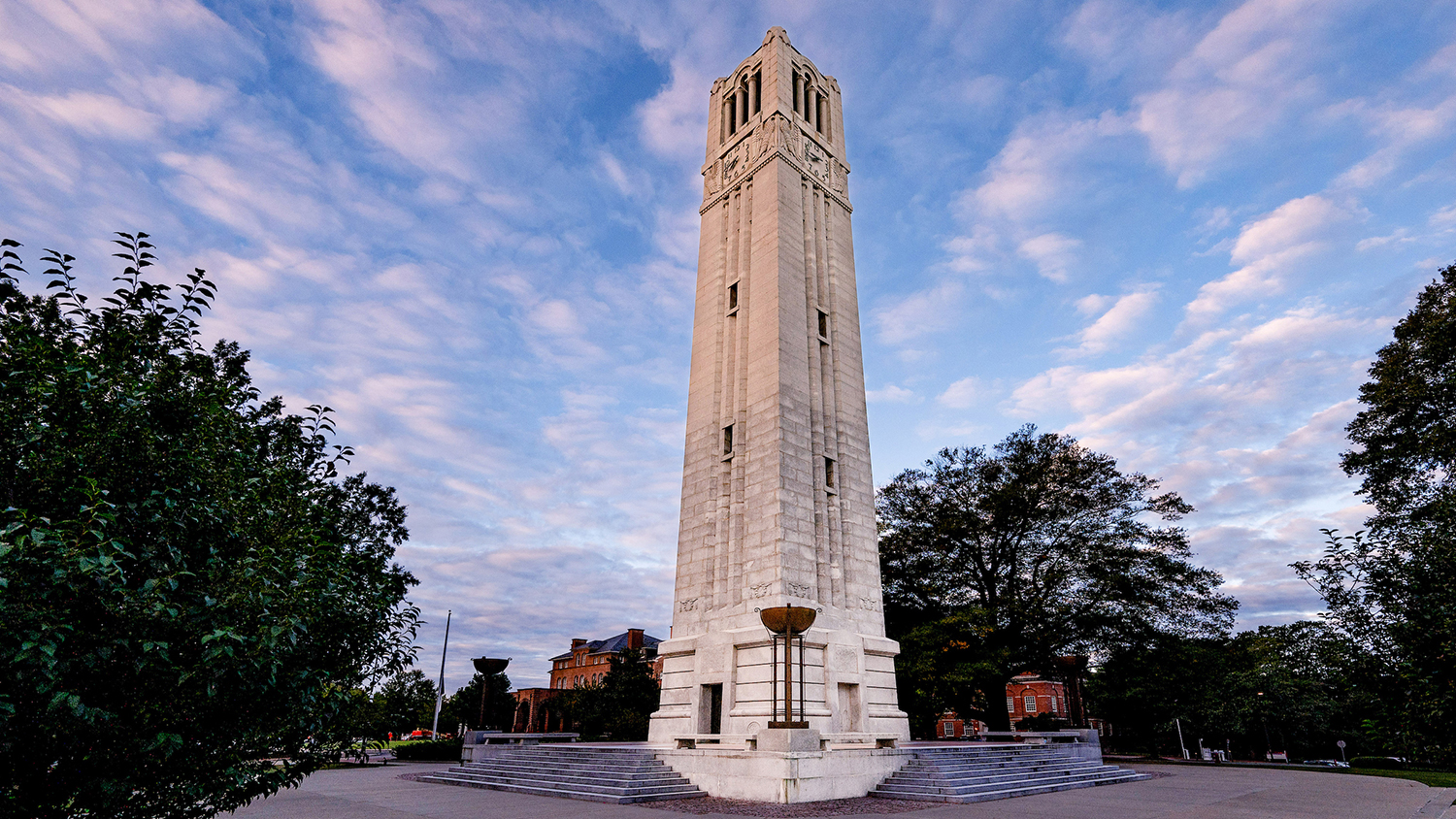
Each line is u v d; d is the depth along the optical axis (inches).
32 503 299.0
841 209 1760.6
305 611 341.1
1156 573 1839.3
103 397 321.7
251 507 373.7
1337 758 3255.4
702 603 1349.7
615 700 2618.1
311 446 434.9
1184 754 3048.7
